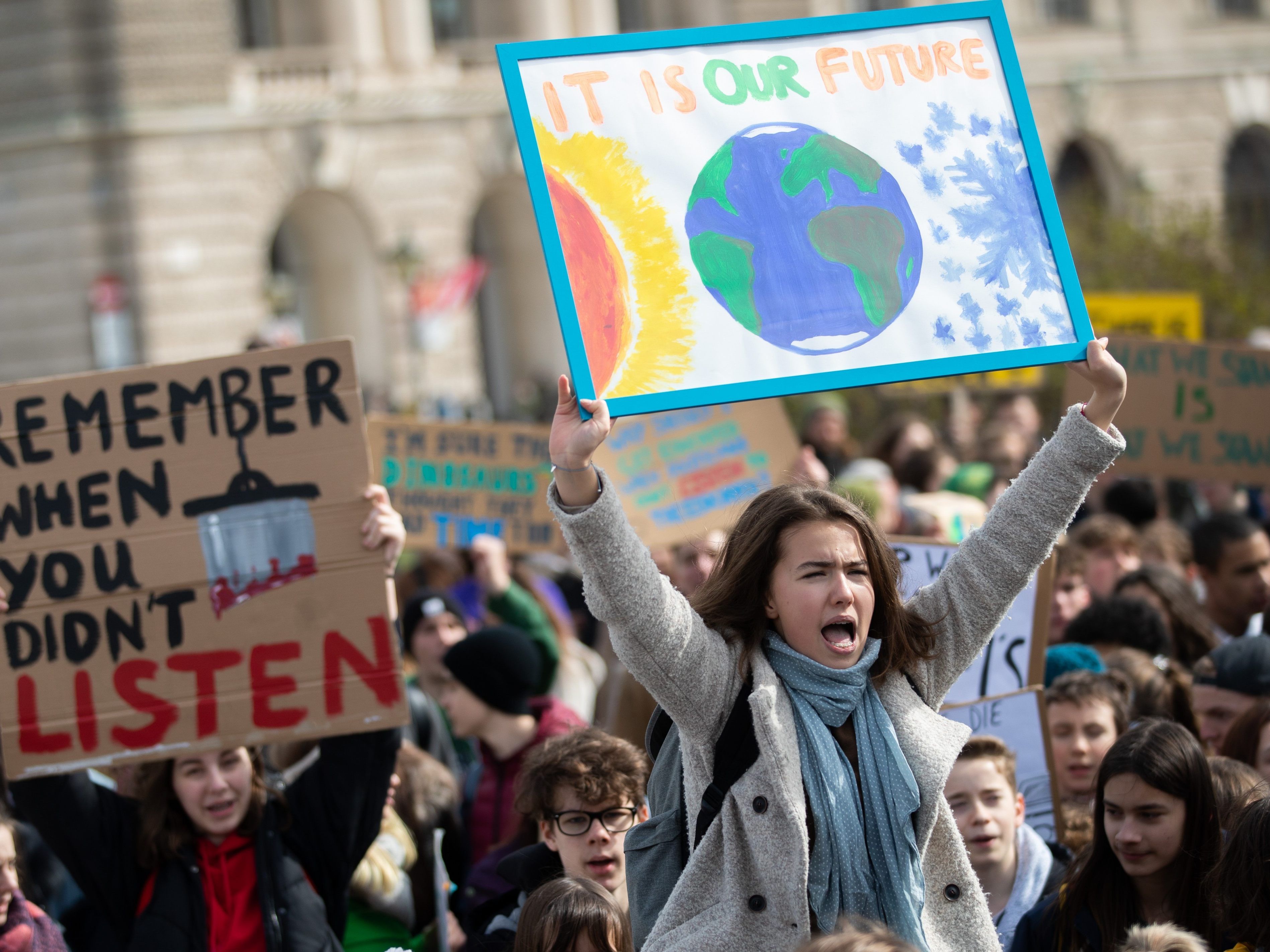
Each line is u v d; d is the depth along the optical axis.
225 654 6.61
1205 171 57.12
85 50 44.34
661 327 5.15
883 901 4.76
